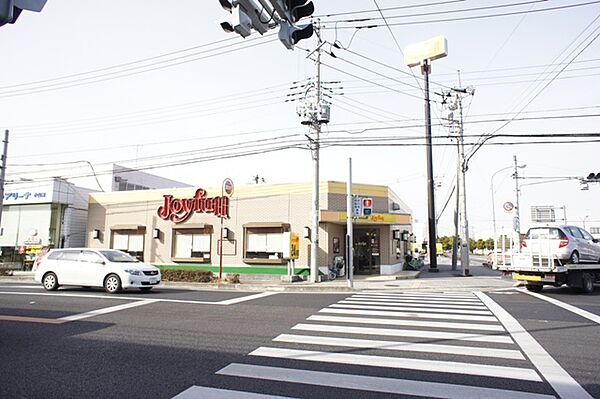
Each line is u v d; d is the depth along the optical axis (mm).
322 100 20062
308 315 9852
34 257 27141
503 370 5559
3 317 9430
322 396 4594
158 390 4770
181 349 6625
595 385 4992
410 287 18094
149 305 11352
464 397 4578
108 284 14219
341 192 22812
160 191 26062
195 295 14031
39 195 27562
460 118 27094
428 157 28453
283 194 23219
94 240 27266
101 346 6824
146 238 26000
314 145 20266
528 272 16062
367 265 24812
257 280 22000
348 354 6312
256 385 4934
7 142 22828
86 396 4582
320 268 22000
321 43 20297
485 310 10820
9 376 5270
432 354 6340
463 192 26094
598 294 15359
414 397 4578
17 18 2838
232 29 5500
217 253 24188
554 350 6641
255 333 7812
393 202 25656
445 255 79500
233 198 24188
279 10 5684
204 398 4516
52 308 10742
